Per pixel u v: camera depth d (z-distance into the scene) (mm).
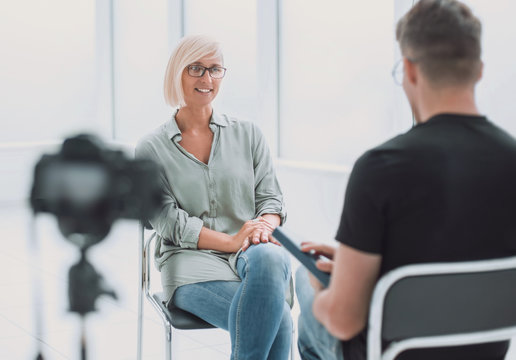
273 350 1975
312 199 4398
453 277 1136
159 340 2938
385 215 1154
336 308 1186
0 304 3396
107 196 719
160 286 3736
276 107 4859
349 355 1299
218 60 2156
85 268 744
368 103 4113
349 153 4301
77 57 7188
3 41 6770
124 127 7266
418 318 1150
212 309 1941
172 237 2055
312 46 4531
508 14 2896
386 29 3932
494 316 1188
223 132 2213
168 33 6121
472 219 1154
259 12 4789
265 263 1881
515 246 1199
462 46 1160
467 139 1168
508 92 2924
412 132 1187
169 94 2182
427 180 1133
